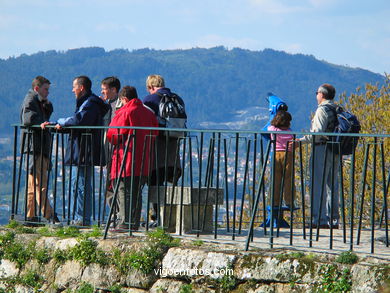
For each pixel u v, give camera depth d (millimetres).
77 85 19438
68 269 16422
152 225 19031
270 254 13719
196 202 17547
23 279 17188
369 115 37500
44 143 20297
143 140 17828
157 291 14758
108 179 18688
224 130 15617
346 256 13031
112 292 15344
